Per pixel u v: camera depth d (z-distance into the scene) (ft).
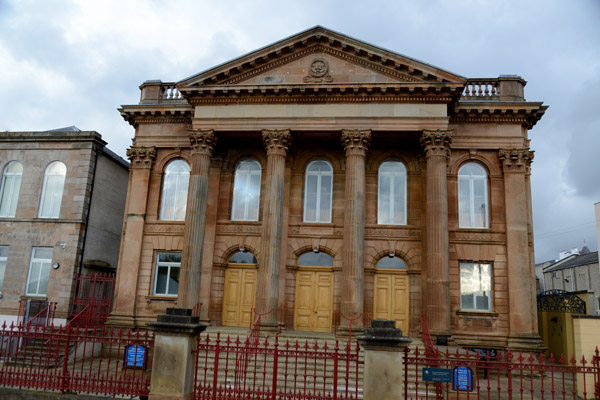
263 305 76.38
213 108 84.79
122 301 86.89
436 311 73.61
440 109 79.77
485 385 62.64
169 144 92.63
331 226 85.56
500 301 79.97
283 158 82.02
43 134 96.07
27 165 96.43
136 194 91.35
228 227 88.22
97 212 97.14
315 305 83.97
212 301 85.61
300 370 58.80
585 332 53.11
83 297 89.56
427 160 79.20
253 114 83.46
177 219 91.20
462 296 81.76
